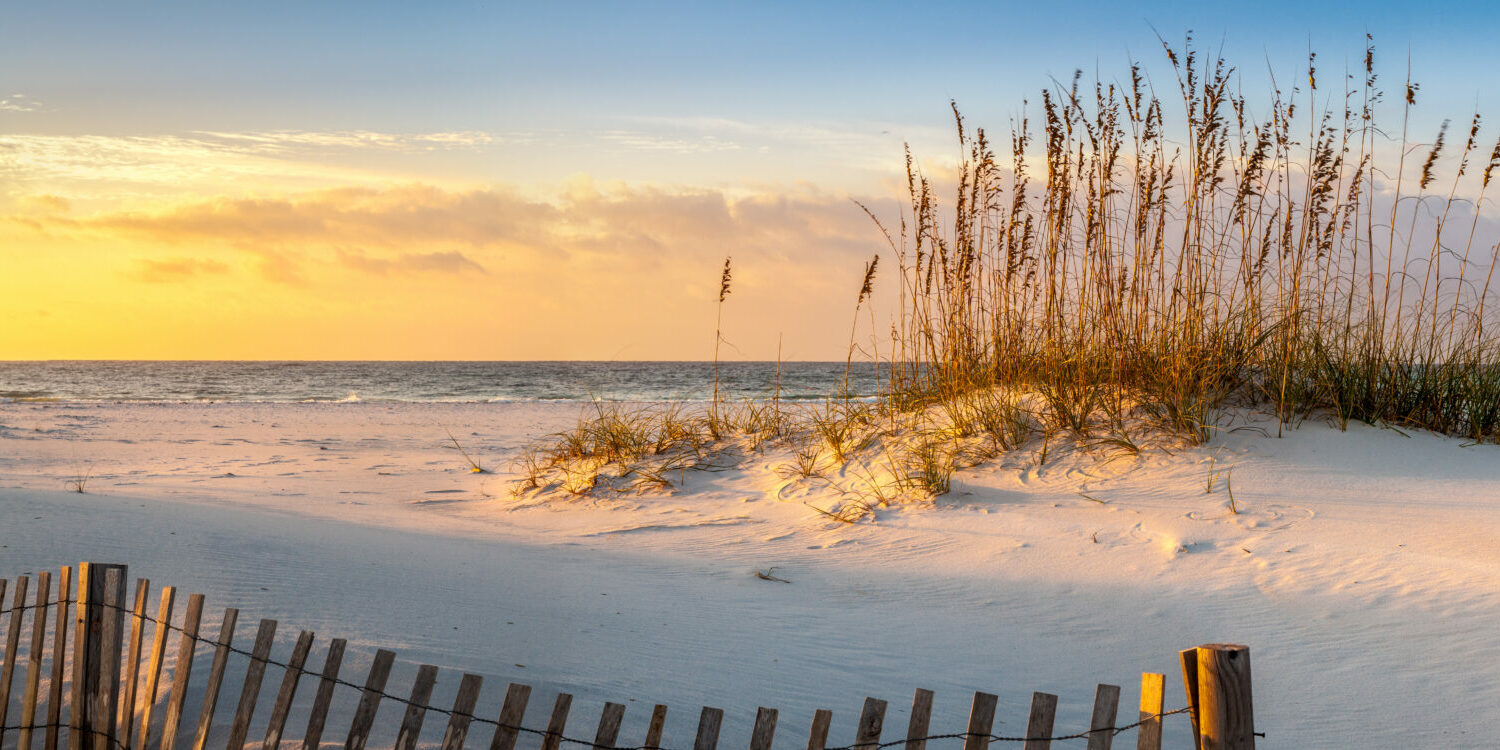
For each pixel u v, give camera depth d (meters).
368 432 19.23
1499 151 8.49
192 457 14.43
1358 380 8.99
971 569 6.68
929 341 10.55
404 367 106.88
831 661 4.99
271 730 2.95
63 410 23.59
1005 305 10.27
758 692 4.42
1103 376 9.57
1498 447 8.34
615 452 10.76
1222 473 7.98
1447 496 7.27
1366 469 7.91
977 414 9.72
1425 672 4.61
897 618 5.80
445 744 2.75
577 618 5.29
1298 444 8.44
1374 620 5.26
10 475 11.28
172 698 3.09
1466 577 5.65
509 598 5.54
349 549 6.41
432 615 4.99
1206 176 9.27
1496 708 4.20
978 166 10.16
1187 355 9.16
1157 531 6.98
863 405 10.72
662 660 4.70
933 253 10.38
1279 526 6.86
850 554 7.25
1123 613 5.71
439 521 8.97
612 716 2.66
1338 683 4.59
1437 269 8.89
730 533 8.09
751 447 10.55
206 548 5.89
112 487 10.07
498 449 16.02
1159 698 2.39
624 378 64.38
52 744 3.19
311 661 4.06
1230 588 5.93
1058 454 8.81
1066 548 6.89
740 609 5.88
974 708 2.48
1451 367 8.97
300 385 51.09
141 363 131.88
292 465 13.51
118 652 3.13
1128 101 9.33
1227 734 2.32
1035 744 2.46
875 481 8.96
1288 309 9.13
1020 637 5.44
